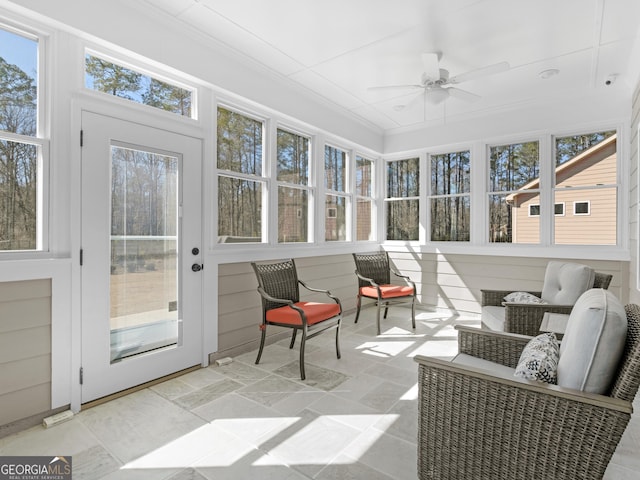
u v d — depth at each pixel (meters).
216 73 3.06
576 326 1.38
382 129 5.45
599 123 3.96
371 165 5.61
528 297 3.02
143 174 2.65
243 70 3.31
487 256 4.70
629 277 3.75
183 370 2.91
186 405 2.37
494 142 4.71
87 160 2.33
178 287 2.88
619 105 3.83
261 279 3.19
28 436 2.00
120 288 2.51
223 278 3.23
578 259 4.05
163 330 2.78
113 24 2.37
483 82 3.75
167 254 2.81
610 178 3.97
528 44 2.99
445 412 1.52
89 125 2.34
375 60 3.30
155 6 2.53
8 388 2.01
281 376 2.85
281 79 3.68
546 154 4.31
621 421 1.18
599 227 4.03
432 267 5.18
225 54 3.12
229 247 3.34
